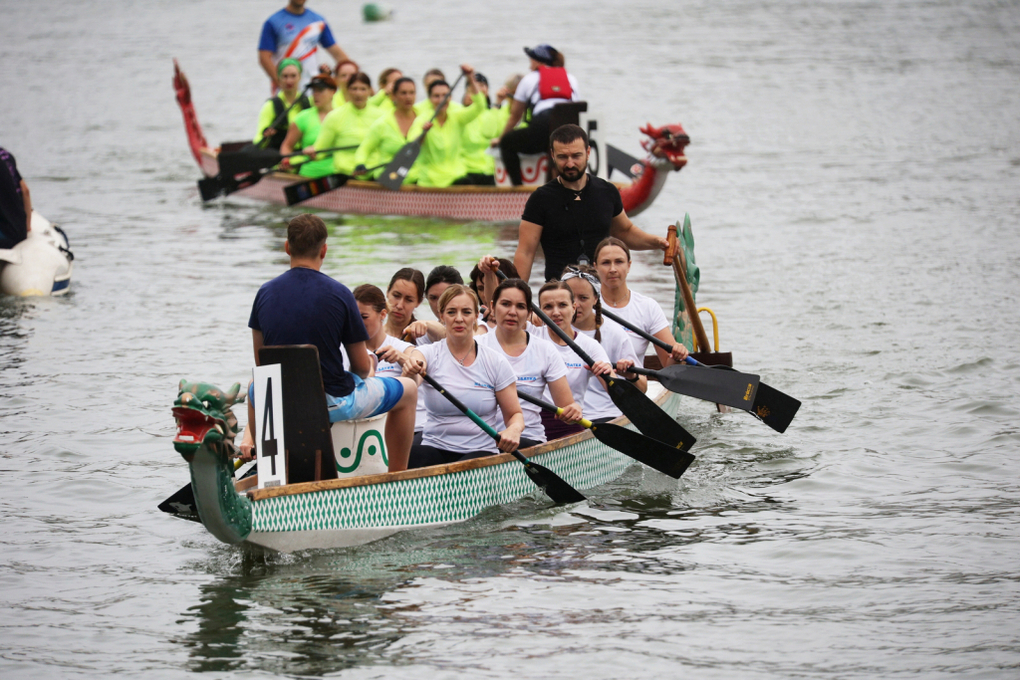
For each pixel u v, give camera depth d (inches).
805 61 5383.9
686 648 693.9
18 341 1503.4
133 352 1453.0
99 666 675.4
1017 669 664.4
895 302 1692.9
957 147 3257.9
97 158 3358.8
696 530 900.6
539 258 2128.4
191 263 2022.6
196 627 724.0
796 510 943.7
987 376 1316.4
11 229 1766.7
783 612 743.7
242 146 2898.6
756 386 1076.5
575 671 666.8
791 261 2005.4
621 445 992.2
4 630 721.6
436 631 716.7
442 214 2447.1
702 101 4308.6
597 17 7726.4
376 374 994.7
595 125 2139.5
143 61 5974.4
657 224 2388.0
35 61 5944.9
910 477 1016.9
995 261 1948.8
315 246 845.2
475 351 970.7
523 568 819.4
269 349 812.6
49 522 915.4
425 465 964.0
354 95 2534.5
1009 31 6353.3
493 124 2518.5
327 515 832.3
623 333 1118.4
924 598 762.2
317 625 726.5
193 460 751.7
